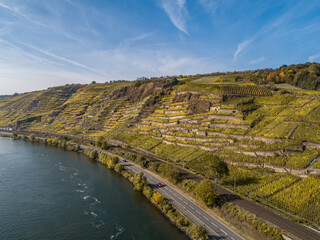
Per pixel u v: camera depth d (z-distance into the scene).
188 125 164.62
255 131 124.69
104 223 81.31
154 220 82.88
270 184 88.31
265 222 68.31
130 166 139.75
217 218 77.44
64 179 126.19
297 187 81.75
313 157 90.62
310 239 60.06
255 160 104.62
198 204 87.69
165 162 135.75
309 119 113.25
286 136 106.44
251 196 85.25
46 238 72.81
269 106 150.38
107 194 106.31
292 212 72.81
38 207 93.25
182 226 75.62
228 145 125.06
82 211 90.19
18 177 128.12
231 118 147.25
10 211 89.56
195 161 124.50
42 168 146.25
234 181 94.50
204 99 180.12
